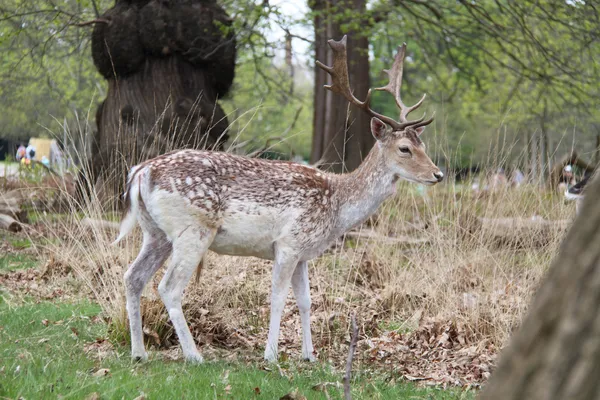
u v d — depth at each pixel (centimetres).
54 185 1911
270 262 1294
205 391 699
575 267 297
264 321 1042
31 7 2297
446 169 1381
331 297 1088
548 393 291
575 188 1250
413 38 2748
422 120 923
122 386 673
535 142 1327
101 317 986
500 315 965
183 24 1998
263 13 2062
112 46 1986
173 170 840
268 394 713
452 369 872
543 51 2175
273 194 871
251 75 3650
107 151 1825
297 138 5141
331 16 2078
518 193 1298
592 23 2086
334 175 937
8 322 952
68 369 747
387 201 1524
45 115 3450
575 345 288
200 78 2084
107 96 2083
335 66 973
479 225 1282
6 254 1420
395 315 1121
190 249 841
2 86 2825
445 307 1066
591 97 2252
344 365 878
